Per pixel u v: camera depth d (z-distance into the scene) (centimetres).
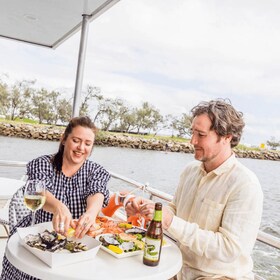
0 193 253
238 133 173
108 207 198
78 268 127
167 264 139
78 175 182
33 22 409
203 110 173
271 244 173
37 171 178
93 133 180
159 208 136
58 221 145
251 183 163
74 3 324
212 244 156
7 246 140
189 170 197
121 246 148
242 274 168
